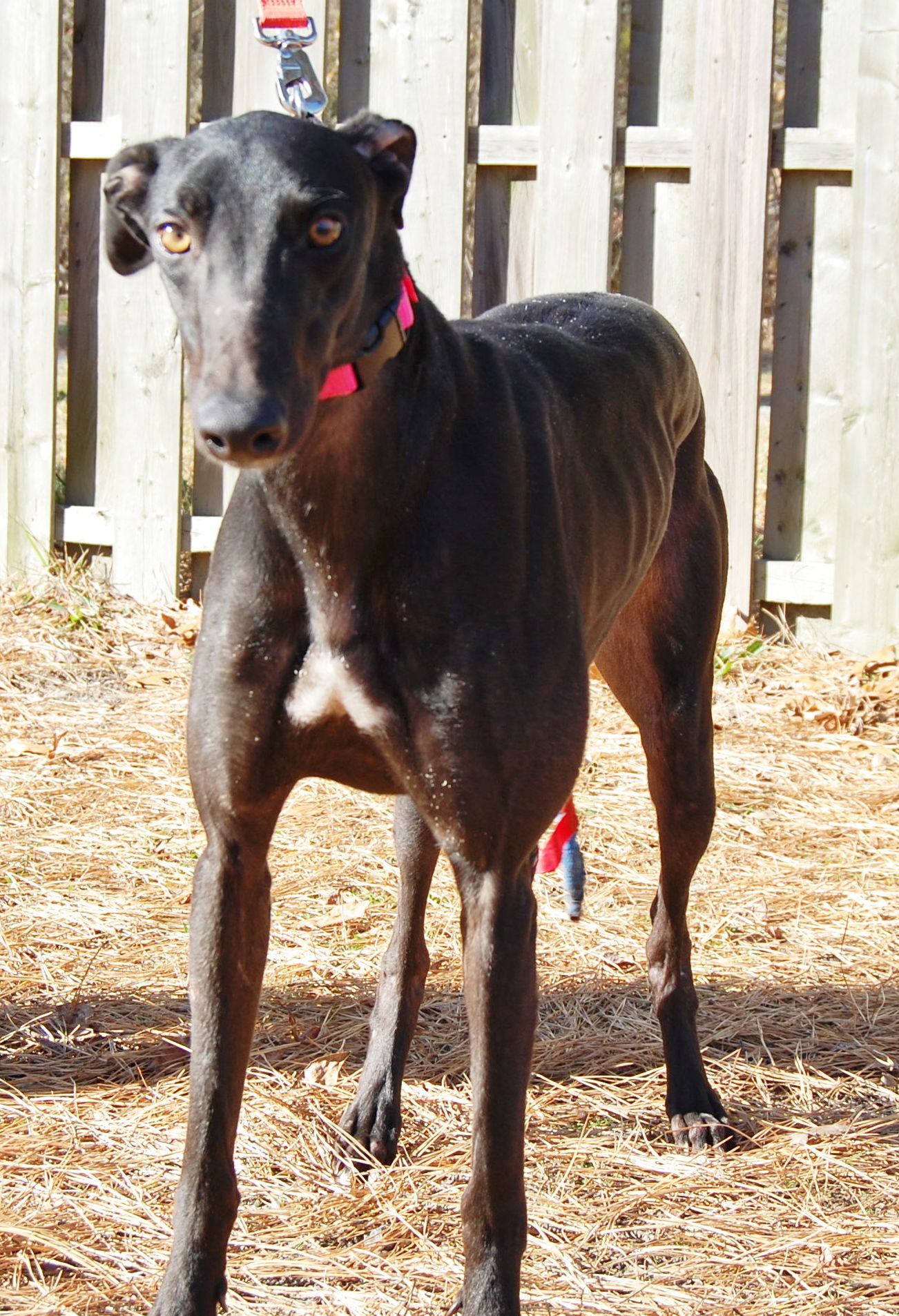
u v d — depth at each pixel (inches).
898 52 236.4
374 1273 105.0
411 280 96.6
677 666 136.4
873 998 148.6
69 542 269.0
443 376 97.3
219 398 78.9
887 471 243.3
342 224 85.0
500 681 94.4
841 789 201.9
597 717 226.4
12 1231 107.0
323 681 95.3
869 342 242.1
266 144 84.7
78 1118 122.5
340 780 104.2
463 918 98.0
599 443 122.0
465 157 249.0
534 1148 122.1
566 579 102.2
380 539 93.3
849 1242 109.5
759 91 239.5
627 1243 110.0
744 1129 127.2
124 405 261.3
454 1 245.4
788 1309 102.0
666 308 250.8
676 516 140.2
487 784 94.9
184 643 248.7
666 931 133.0
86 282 263.3
